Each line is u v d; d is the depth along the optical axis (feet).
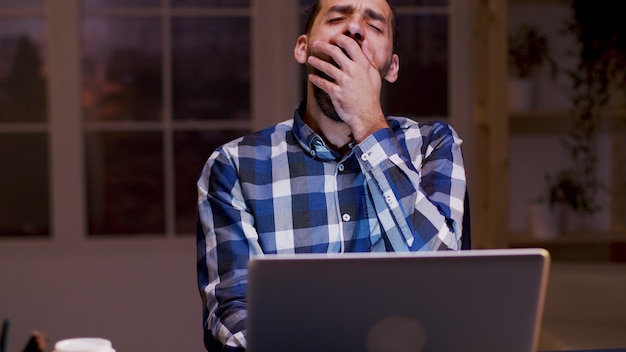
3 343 3.48
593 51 11.75
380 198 4.79
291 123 5.44
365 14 5.10
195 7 12.66
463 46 12.40
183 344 12.46
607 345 9.24
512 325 3.57
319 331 3.48
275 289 3.40
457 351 3.57
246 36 12.66
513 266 3.49
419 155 5.37
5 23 12.50
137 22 12.66
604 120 12.68
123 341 12.38
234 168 5.21
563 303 10.15
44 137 12.64
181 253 12.44
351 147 5.22
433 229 4.72
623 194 12.58
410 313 3.49
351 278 3.41
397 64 5.48
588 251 12.63
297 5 12.32
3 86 12.57
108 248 12.34
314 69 5.11
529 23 12.41
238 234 5.04
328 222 5.15
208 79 12.69
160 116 12.73
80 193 12.34
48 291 12.30
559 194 12.25
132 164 12.86
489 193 11.80
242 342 4.25
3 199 12.74
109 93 12.68
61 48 12.21
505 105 11.40
